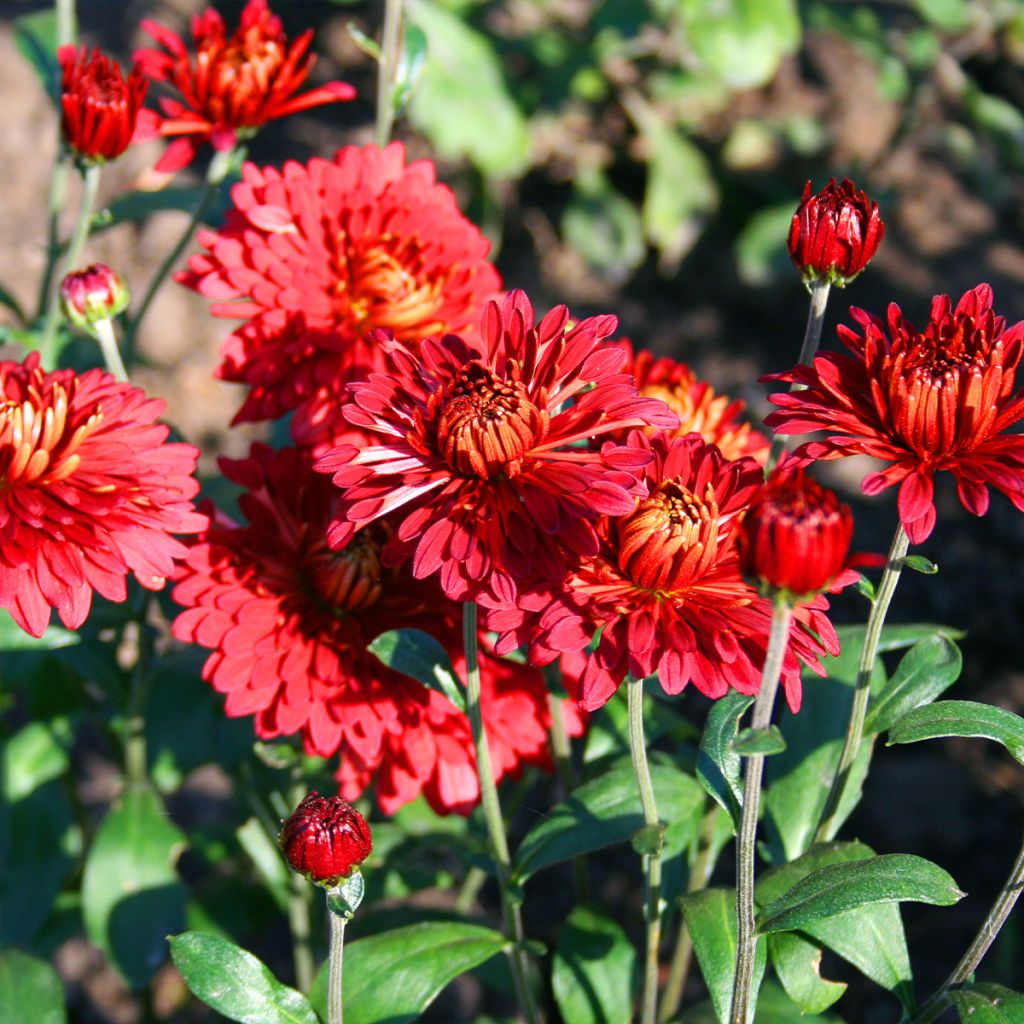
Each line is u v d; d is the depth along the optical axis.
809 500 0.45
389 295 0.55
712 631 0.48
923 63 1.08
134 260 0.97
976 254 1.07
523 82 1.12
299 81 0.59
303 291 0.54
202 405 0.93
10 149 1.04
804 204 0.50
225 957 0.49
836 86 1.18
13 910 0.66
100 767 0.82
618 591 0.48
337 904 0.48
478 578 0.47
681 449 0.49
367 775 0.54
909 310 1.02
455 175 1.08
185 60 0.59
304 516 0.54
